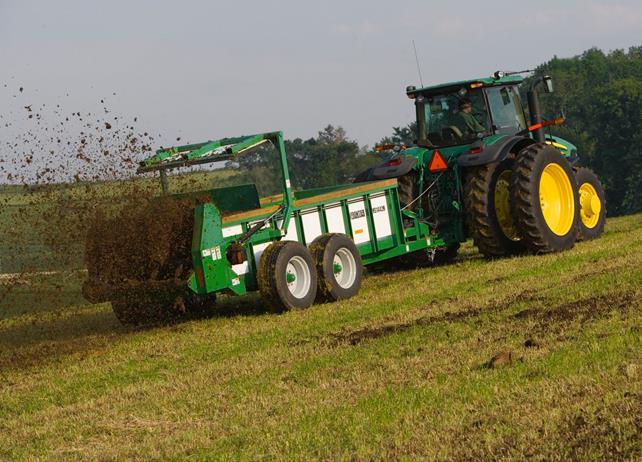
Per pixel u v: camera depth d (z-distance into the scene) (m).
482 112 22.64
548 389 9.76
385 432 9.33
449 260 24.23
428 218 22.55
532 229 21.45
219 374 13.08
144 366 14.45
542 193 22.03
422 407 9.90
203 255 17.23
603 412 8.82
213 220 17.48
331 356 13.15
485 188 21.69
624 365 10.21
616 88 98.19
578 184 23.64
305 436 9.51
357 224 20.58
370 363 12.35
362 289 20.47
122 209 18.36
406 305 16.69
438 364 11.70
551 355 11.02
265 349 14.43
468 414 9.47
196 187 19.95
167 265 18.03
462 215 22.73
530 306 14.62
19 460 10.15
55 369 15.10
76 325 19.97
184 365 14.14
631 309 13.05
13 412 12.55
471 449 8.52
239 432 10.09
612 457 7.88
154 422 11.09
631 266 17.20
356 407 10.30
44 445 10.63
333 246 18.94
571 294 15.05
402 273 22.84
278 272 17.81
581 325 12.54
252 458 9.14
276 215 18.83
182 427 10.73
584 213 23.84
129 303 18.89
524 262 20.52
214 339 16.03
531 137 23.56
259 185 20.08
